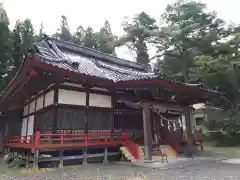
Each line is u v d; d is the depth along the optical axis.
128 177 8.71
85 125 13.34
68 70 11.43
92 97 14.04
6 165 14.26
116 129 15.00
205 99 17.17
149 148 12.68
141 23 40.91
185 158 13.91
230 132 26.05
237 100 29.80
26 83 13.10
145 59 41.22
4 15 27.33
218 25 32.78
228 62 28.28
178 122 19.08
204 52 32.62
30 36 30.73
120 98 14.67
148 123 13.09
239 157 15.10
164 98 14.34
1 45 26.75
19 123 21.23
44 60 10.66
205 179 8.23
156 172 9.77
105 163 12.88
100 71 15.44
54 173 9.84
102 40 45.69
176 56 34.72
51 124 12.55
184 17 33.91
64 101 12.76
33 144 10.98
